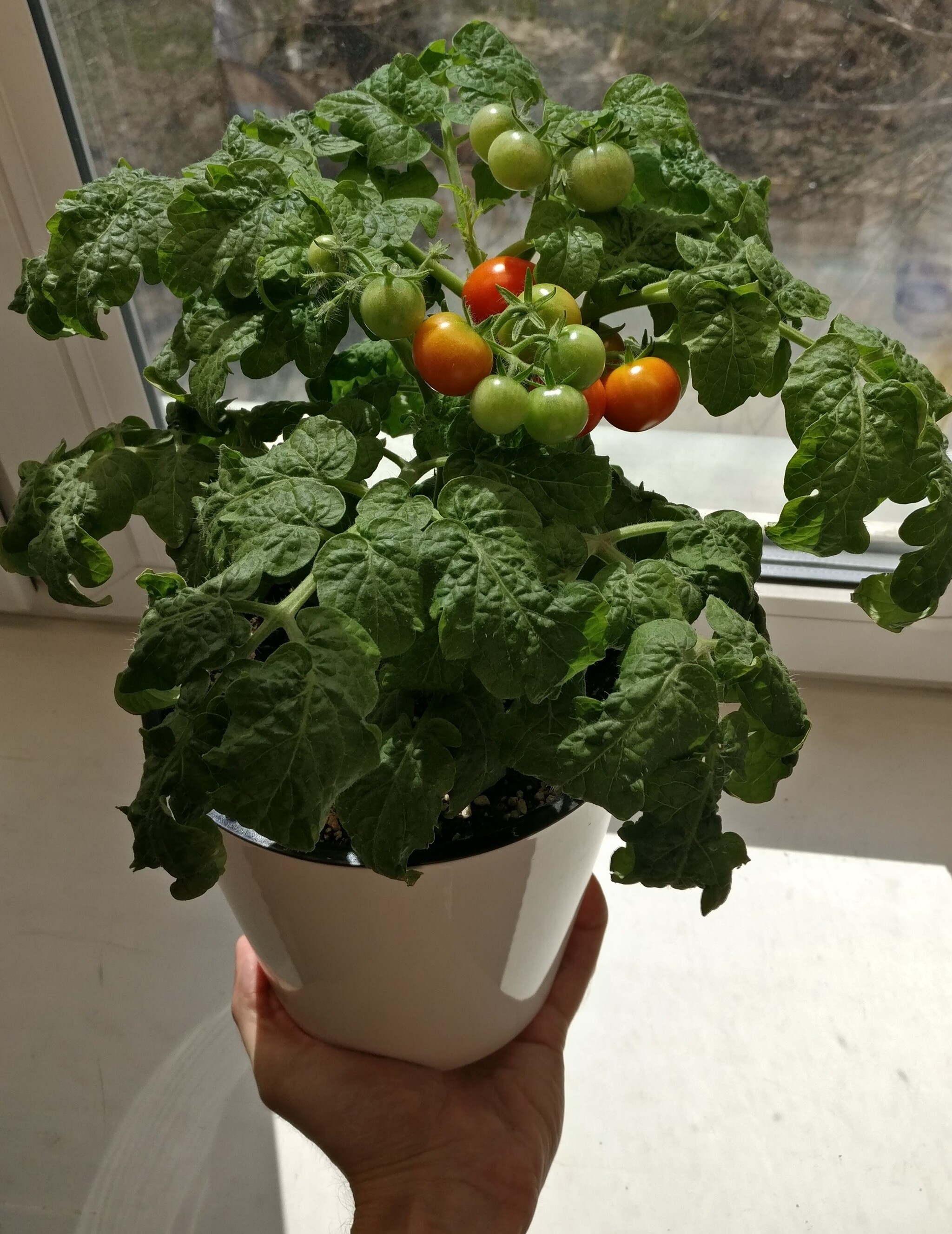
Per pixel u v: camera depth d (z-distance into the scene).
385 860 0.28
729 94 0.51
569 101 0.53
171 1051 0.49
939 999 0.52
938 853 0.58
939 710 0.65
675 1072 0.49
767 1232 0.44
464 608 0.25
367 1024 0.40
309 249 0.27
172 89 0.52
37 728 0.62
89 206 0.30
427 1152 0.41
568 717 0.28
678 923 0.55
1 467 0.58
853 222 0.54
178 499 0.34
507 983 0.41
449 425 0.32
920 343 0.59
